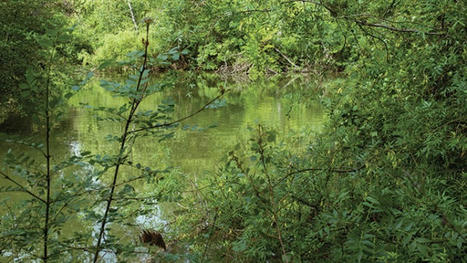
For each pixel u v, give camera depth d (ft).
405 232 6.74
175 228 12.96
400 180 8.13
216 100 7.47
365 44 11.91
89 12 95.45
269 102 42.19
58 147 24.38
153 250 11.23
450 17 9.72
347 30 11.09
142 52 6.80
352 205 8.29
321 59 12.05
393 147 9.40
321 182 9.35
